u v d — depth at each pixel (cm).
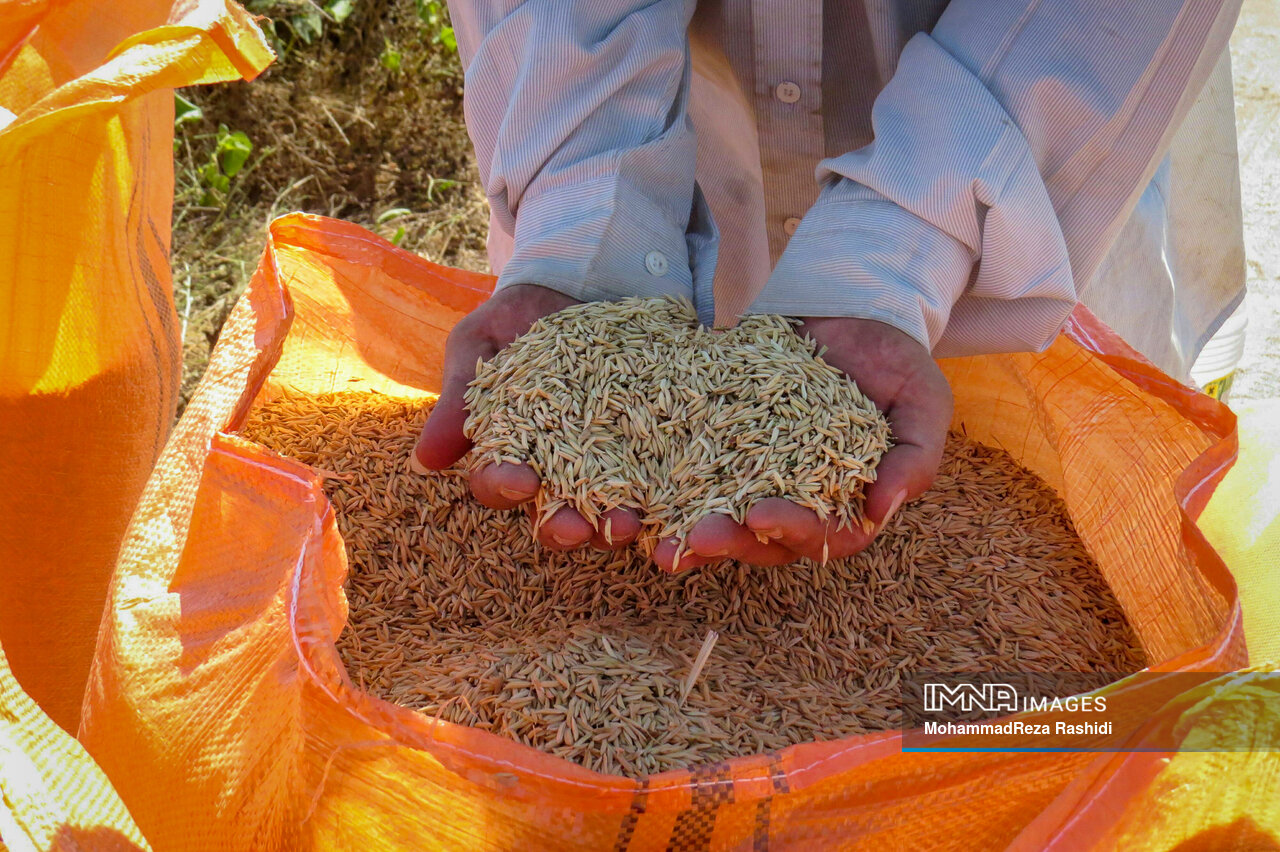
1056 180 158
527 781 111
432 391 208
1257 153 346
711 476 140
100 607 193
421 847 118
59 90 154
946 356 173
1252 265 324
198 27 168
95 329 189
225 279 326
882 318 148
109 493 195
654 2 167
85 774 122
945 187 148
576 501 139
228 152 339
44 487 188
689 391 146
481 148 174
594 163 156
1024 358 187
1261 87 351
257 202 352
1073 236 164
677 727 136
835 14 189
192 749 133
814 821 117
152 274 200
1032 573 172
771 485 138
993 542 178
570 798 112
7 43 188
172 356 205
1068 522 185
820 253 153
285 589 130
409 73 371
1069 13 152
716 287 232
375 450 184
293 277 198
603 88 157
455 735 112
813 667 155
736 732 137
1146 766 113
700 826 115
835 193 158
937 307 152
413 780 114
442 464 151
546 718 134
